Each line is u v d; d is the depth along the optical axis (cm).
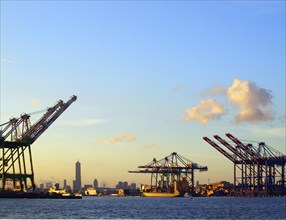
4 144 18712
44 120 19325
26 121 19212
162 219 11338
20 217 11119
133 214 13100
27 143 19225
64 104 19475
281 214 13112
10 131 19012
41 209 14138
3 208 14100
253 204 19838
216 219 11356
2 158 19238
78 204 18912
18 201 18462
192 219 11375
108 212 13900
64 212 13250
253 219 11338
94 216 12075
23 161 19700
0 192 19788
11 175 19588
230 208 16525
